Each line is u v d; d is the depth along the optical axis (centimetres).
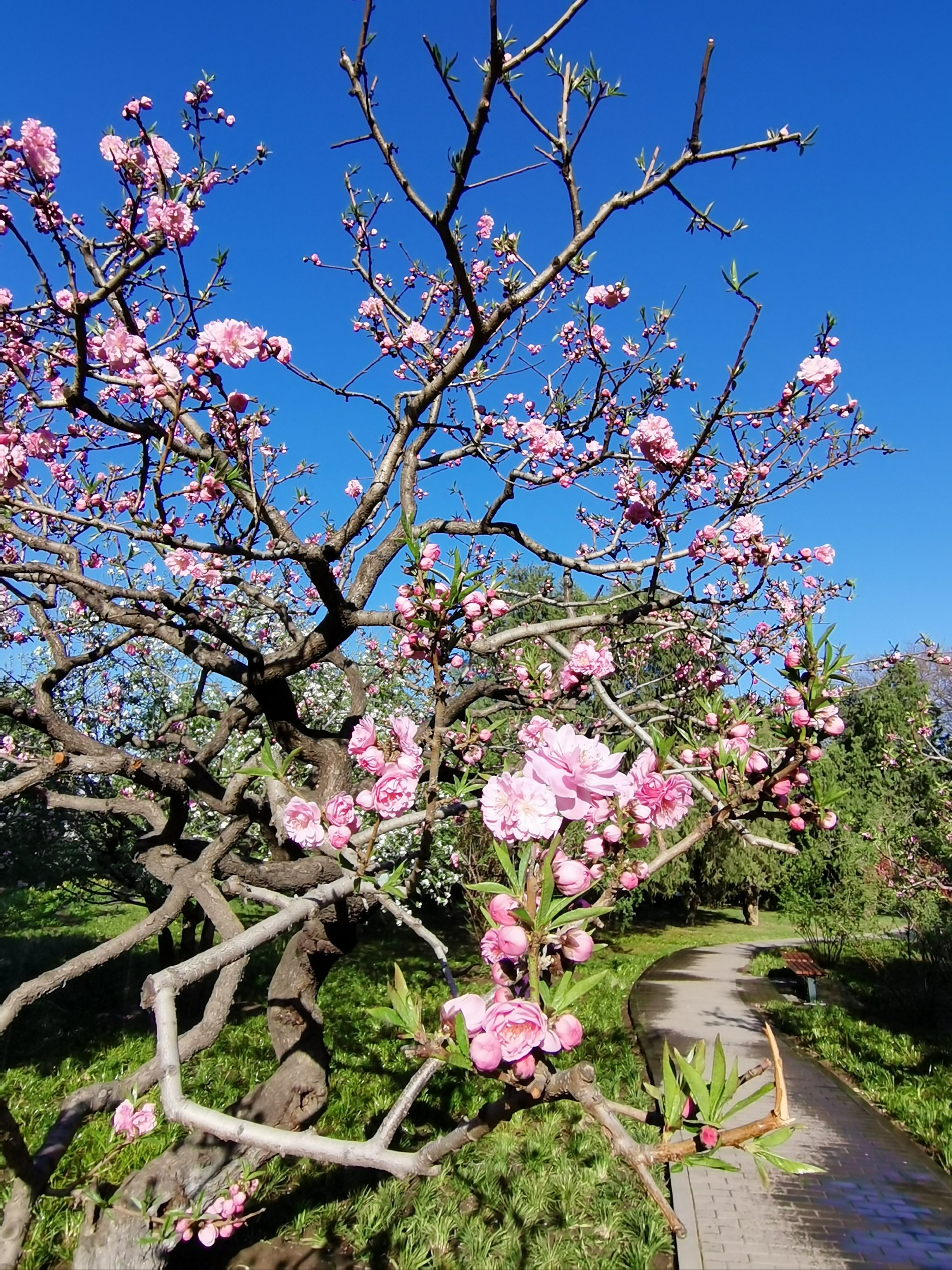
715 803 167
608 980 1098
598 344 434
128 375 293
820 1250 412
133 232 268
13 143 249
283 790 372
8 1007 239
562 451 430
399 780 180
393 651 645
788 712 162
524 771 109
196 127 303
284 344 273
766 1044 809
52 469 415
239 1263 392
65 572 322
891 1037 827
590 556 412
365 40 243
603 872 137
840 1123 595
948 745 1204
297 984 378
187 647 376
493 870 877
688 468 291
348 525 324
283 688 380
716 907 2267
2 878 773
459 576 191
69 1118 253
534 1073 91
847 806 1245
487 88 218
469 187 250
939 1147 539
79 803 373
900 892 1035
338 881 194
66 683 724
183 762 504
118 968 894
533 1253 405
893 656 573
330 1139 106
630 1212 446
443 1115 560
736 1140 81
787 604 476
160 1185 297
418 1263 395
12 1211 233
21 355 315
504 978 102
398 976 97
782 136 226
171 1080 119
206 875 303
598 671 263
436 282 476
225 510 297
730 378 274
